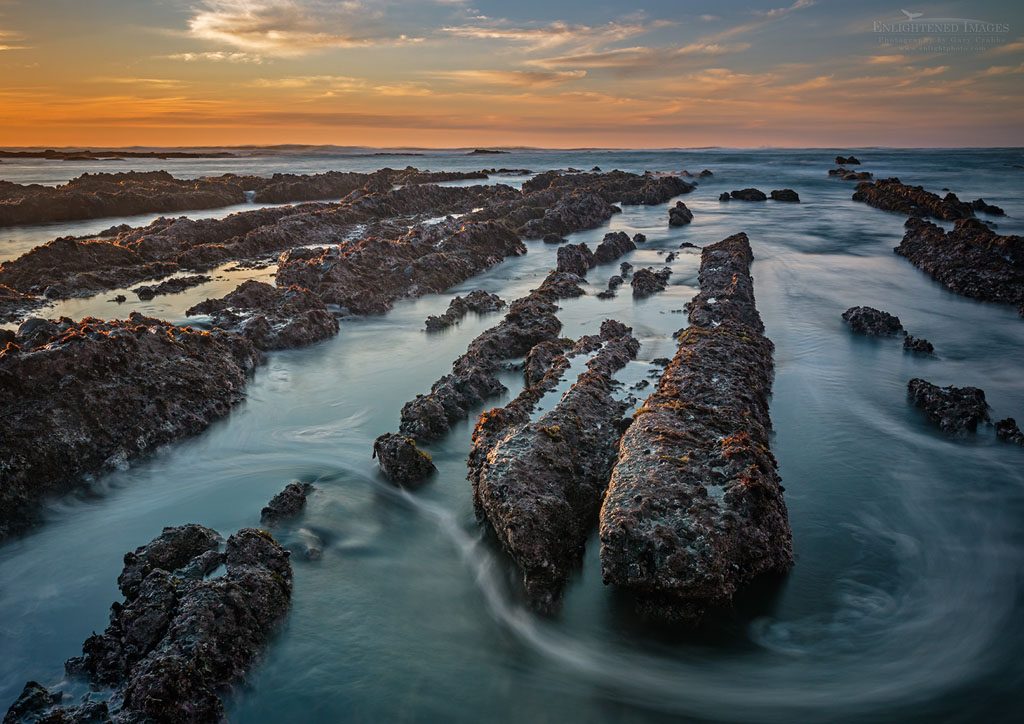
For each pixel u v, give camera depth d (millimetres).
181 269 34281
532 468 11742
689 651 9656
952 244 33281
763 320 24922
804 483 13797
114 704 8078
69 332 16406
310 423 16672
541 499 11148
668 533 9805
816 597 10578
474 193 66625
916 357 20938
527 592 10445
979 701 8906
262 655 9242
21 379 14367
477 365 18516
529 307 23156
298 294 25031
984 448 15078
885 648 9656
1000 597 10625
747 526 10383
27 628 9977
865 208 59500
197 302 27344
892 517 12664
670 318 24312
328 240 42406
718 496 10641
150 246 36625
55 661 9336
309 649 9508
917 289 29828
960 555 11594
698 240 43500
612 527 9953
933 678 9211
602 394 15250
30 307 26422
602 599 10359
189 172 112438
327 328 23219
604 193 66375
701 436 12422
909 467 14391
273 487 13695
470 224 38938
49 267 30906
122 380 15758
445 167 130000
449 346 22328
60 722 7602
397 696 8891
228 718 8406
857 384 18719
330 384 19125
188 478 14180
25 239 43188
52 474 13359
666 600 9820
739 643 9719
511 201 56469
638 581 9695
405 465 13656
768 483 11219
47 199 51750
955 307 26734
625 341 19953
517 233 46062
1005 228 44719
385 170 87500
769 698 9008
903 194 57688
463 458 14664
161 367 16766
